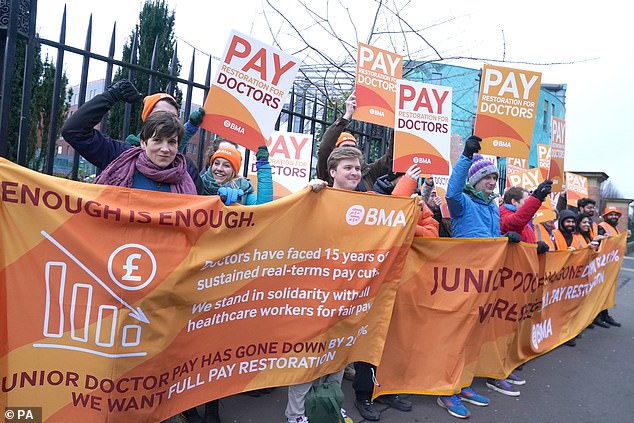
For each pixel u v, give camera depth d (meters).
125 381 2.37
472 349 3.87
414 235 3.66
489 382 4.42
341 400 2.55
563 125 6.42
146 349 2.41
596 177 21.36
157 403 2.48
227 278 2.71
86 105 2.68
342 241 3.16
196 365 2.66
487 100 4.46
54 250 2.27
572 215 6.50
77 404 2.32
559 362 5.33
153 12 8.48
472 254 3.74
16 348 2.24
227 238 2.67
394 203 3.34
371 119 4.75
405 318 3.66
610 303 7.32
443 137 4.03
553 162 6.33
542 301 4.90
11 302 2.23
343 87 9.72
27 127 3.12
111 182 2.54
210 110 3.38
